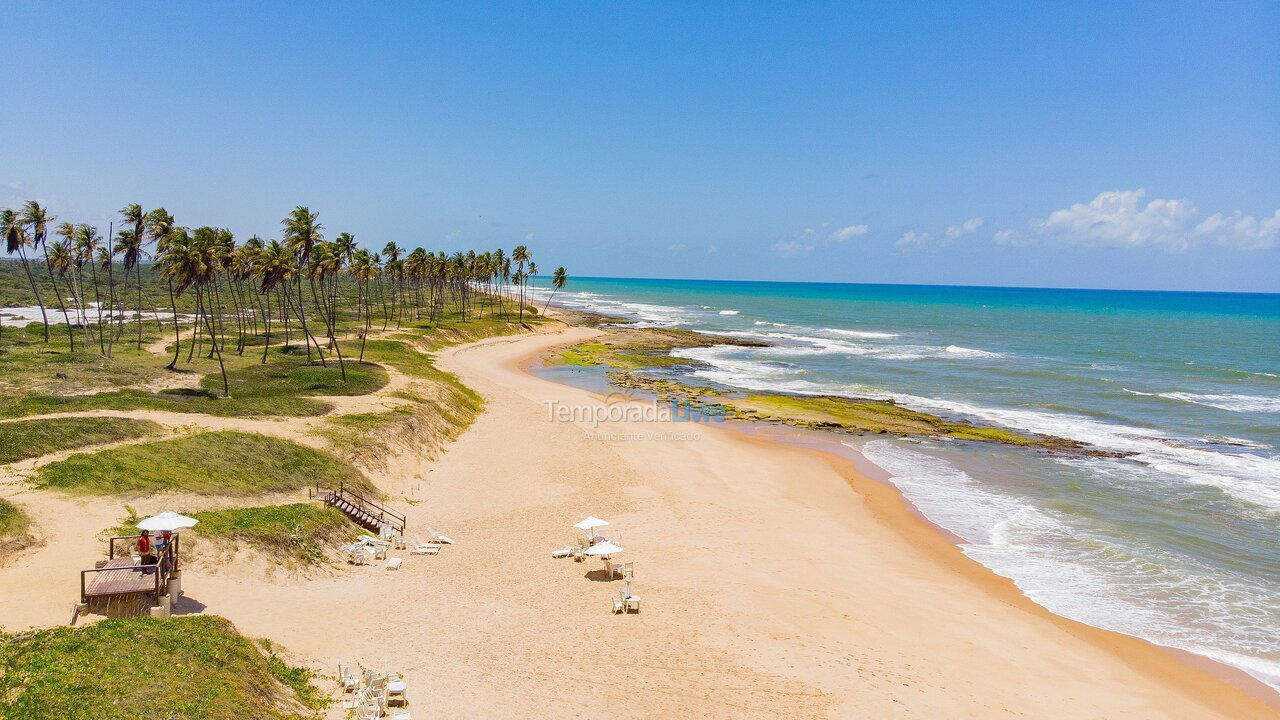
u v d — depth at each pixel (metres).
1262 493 40.06
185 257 52.97
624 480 41.50
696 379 77.44
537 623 24.58
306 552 27.64
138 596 20.44
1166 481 42.38
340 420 44.69
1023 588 28.94
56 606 19.75
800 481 42.59
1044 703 21.17
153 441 34.81
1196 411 61.50
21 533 23.25
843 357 95.88
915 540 33.88
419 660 21.55
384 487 38.12
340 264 69.25
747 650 23.33
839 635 24.70
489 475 42.22
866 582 29.27
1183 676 22.88
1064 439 52.50
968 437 52.97
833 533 34.59
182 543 25.02
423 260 119.19
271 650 20.52
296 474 34.44
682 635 24.12
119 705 14.94
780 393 69.50
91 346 72.38
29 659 16.17
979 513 37.41
